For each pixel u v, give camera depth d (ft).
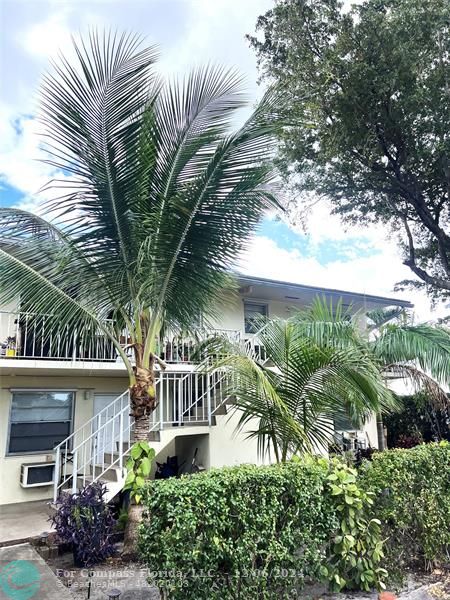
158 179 17.62
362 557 13.55
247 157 16.65
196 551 10.49
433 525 15.71
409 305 49.47
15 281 17.95
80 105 15.87
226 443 28.89
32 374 31.19
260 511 11.66
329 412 18.02
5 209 18.39
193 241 17.52
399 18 32.35
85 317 18.66
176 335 21.38
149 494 10.71
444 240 40.04
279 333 18.22
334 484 13.30
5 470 29.78
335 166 38.75
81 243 17.66
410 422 43.62
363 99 33.83
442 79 33.06
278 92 16.87
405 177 38.37
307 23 35.50
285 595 12.02
